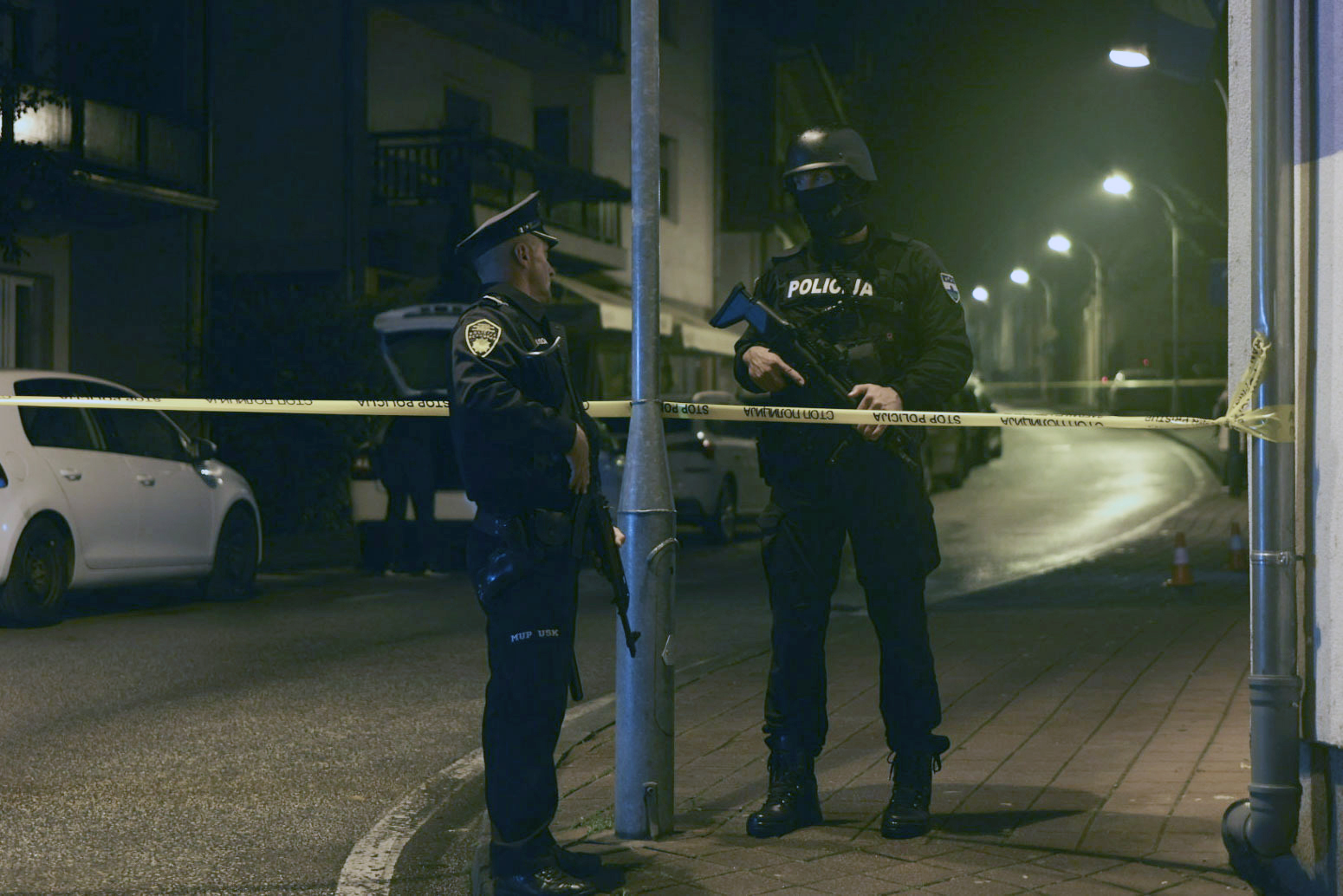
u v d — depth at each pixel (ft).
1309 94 15.08
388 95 90.48
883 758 22.27
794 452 17.79
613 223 114.52
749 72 140.67
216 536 44.09
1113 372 205.57
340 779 22.58
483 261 16.02
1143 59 33.88
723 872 16.03
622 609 16.25
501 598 15.38
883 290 17.87
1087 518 79.20
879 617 17.92
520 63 105.81
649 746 17.53
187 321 72.79
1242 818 15.56
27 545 37.52
